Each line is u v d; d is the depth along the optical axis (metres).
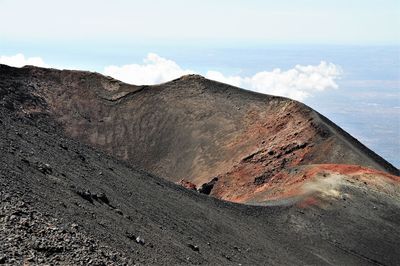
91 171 30.23
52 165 25.75
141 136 111.12
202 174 94.94
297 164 80.00
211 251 27.20
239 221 41.03
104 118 115.94
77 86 122.12
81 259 13.59
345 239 45.34
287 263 34.69
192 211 35.53
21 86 114.50
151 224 25.30
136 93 121.31
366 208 51.28
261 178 81.00
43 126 36.50
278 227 45.34
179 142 106.75
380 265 42.59
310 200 51.66
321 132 84.75
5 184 17.28
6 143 24.64
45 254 13.02
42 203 17.38
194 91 119.19
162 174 101.31
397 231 48.16
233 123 106.75
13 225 13.79
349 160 74.88
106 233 18.14
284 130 92.75
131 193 30.72
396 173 84.62
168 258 19.83
